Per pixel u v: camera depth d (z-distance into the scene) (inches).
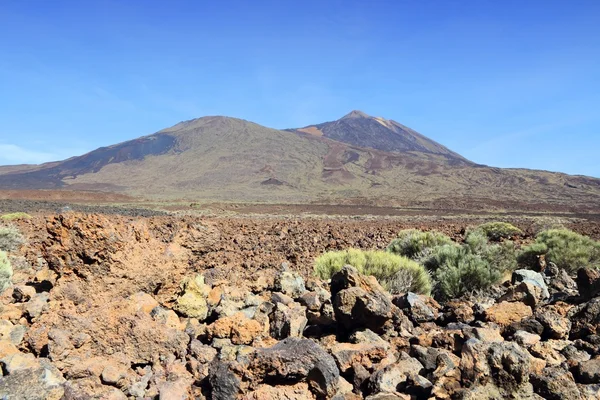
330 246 609.6
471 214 2994.6
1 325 171.0
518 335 189.0
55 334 155.0
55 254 223.3
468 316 230.2
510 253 483.5
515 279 332.5
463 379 136.0
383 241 692.1
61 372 144.9
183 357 171.8
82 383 142.7
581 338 201.2
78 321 165.2
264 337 186.4
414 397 139.0
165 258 248.7
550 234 588.7
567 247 499.2
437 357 154.9
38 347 158.7
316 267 366.6
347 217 2137.1
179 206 2792.8
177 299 226.4
